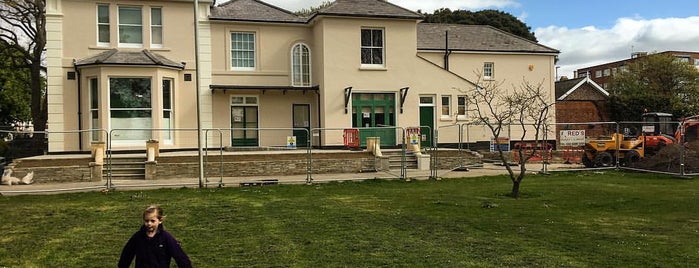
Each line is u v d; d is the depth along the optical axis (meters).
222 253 7.92
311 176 18.08
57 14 21.75
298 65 25.30
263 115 24.67
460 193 14.48
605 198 13.41
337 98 24.20
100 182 17.08
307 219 10.63
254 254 7.84
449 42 29.88
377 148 20.69
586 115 33.12
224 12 24.70
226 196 14.02
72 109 21.80
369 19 24.66
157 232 5.30
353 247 8.20
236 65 24.50
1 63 35.28
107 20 22.52
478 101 26.05
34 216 11.12
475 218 10.66
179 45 23.36
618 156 21.44
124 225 10.17
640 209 11.81
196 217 10.91
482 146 26.48
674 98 41.44
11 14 30.19
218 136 23.88
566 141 21.73
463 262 7.28
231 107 24.27
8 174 16.72
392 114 25.27
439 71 26.45
